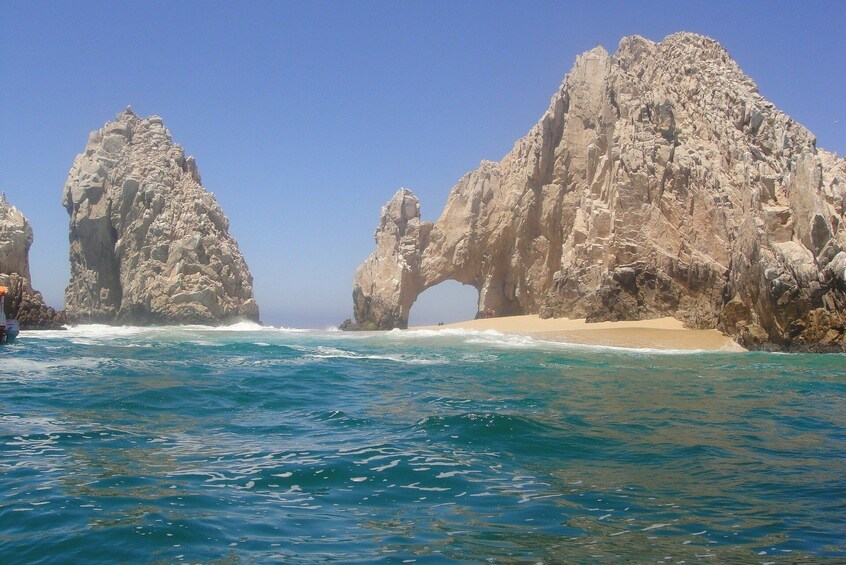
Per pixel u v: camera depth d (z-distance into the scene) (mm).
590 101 55531
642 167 46875
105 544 7648
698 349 37156
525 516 8852
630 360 30125
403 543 7895
